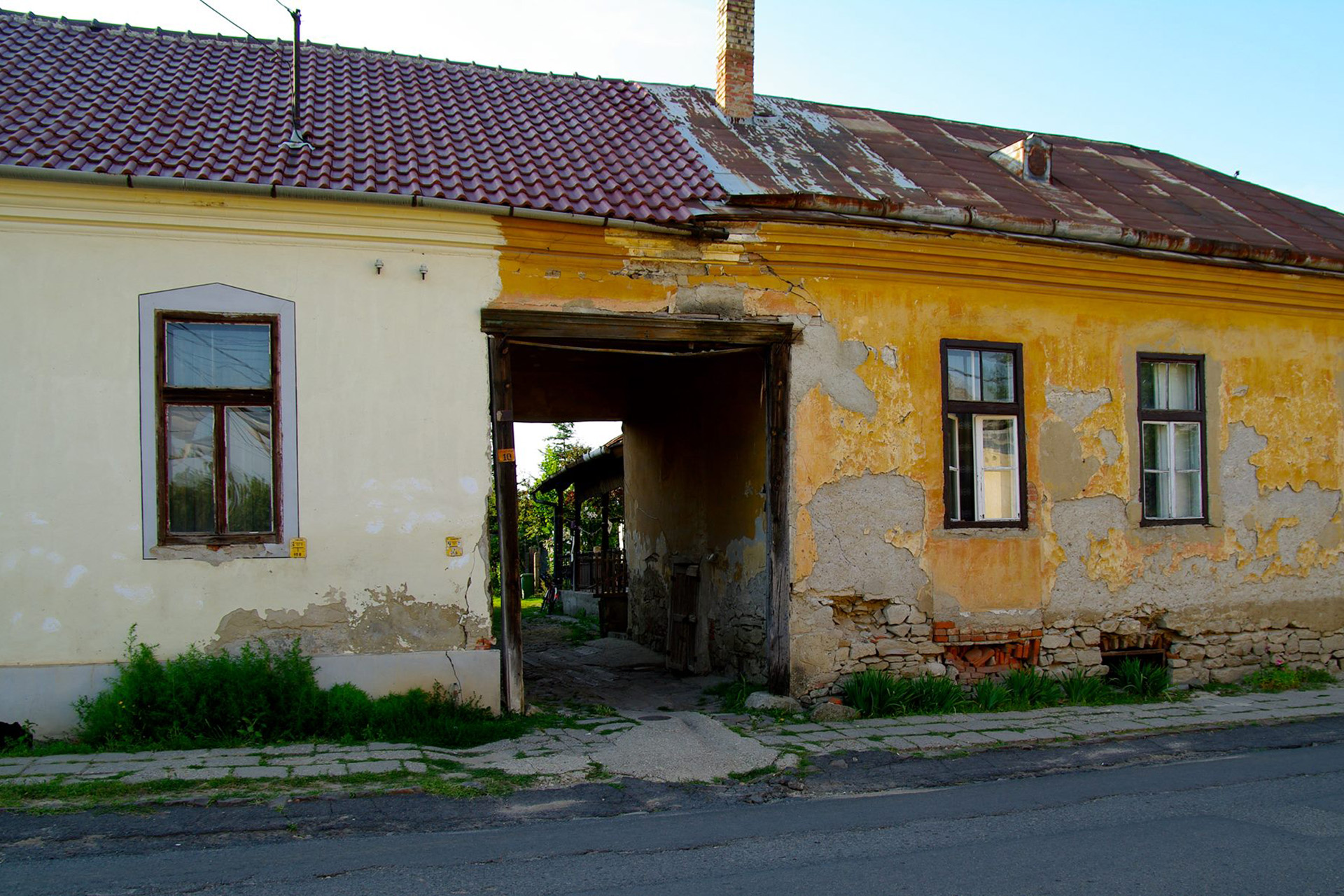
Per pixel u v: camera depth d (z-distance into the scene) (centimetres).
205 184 719
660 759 693
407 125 943
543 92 1123
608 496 1845
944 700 888
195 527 753
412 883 445
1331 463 1112
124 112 848
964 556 941
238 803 563
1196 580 1037
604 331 840
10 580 703
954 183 1065
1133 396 1018
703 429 1183
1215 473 1053
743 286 879
